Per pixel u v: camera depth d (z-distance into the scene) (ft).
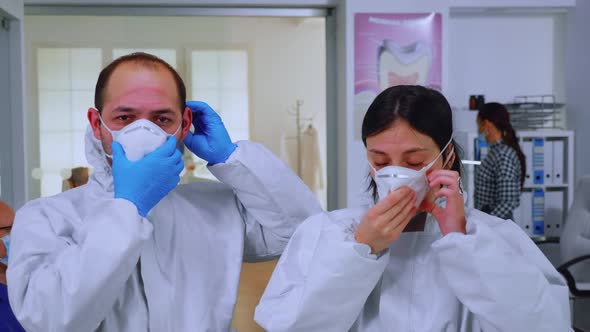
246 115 13.48
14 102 12.09
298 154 13.75
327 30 13.65
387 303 3.40
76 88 12.98
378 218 3.06
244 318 6.01
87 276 3.01
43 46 12.85
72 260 3.08
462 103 14.11
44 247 3.35
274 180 3.97
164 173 3.27
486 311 3.05
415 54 12.98
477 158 12.33
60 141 12.96
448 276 3.14
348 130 12.94
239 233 4.09
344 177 13.24
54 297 3.06
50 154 12.96
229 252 4.00
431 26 12.98
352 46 12.85
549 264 3.42
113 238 3.05
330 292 3.07
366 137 3.30
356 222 3.46
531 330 3.01
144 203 3.26
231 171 3.90
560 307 3.10
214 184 4.33
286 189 4.03
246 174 3.91
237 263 3.98
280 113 13.60
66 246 3.36
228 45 13.34
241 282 7.49
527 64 14.17
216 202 4.16
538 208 12.98
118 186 3.27
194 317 3.66
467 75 14.08
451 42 14.03
